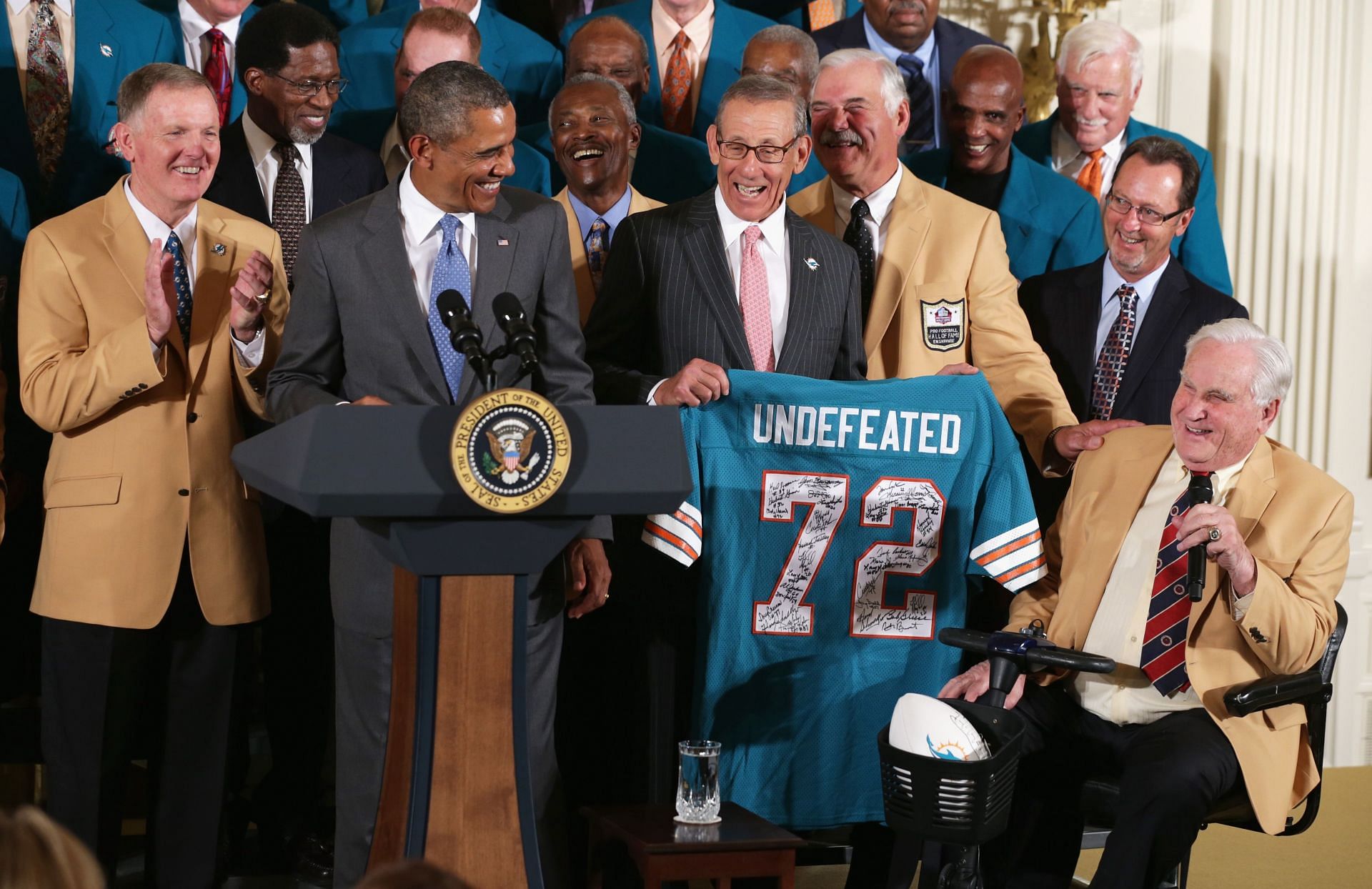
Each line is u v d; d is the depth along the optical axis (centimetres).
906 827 388
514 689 320
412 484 292
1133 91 678
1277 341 445
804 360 470
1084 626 461
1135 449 475
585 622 517
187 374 450
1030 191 640
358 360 397
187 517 446
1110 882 410
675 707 471
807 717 460
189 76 445
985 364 544
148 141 439
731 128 466
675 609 468
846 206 564
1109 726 457
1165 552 454
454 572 311
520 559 314
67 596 441
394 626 348
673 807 420
